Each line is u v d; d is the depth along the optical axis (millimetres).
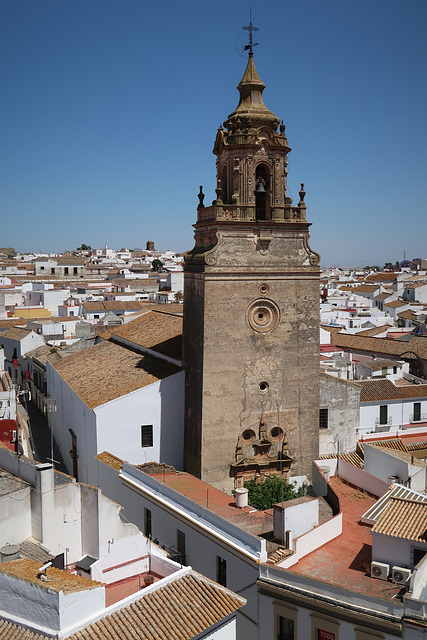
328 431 51062
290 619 26922
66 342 91375
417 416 60906
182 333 49656
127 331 62969
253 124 44125
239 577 29328
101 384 49812
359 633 24703
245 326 44250
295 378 46125
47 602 20641
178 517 33938
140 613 22266
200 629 22281
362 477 41781
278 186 44844
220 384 43656
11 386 47875
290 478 46250
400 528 28562
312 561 30188
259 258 44375
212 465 43688
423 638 22938
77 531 29031
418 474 40594
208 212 45156
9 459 29922
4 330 98500
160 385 45656
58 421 61250
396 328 107062
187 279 46250
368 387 60562
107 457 43156
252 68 45438
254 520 33156
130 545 29422
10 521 27375
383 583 27688
